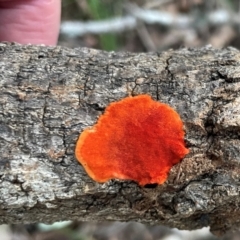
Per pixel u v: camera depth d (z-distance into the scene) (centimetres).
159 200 12
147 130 11
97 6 25
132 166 11
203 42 29
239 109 11
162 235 25
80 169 11
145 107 11
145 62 12
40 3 20
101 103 12
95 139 11
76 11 26
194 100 11
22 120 11
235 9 28
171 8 28
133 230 25
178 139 11
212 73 12
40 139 11
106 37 25
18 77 12
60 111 11
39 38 21
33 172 11
